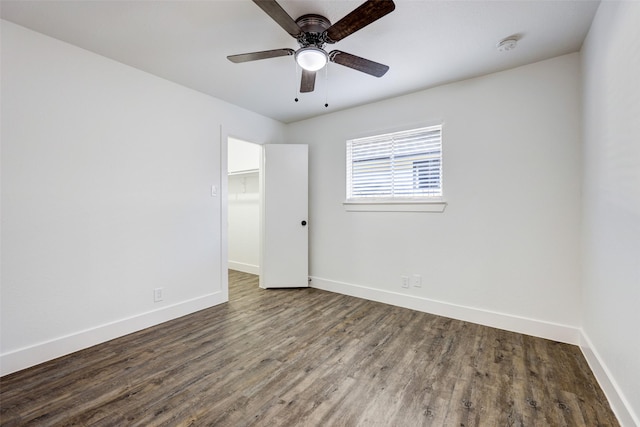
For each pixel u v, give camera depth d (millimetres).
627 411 1326
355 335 2375
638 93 1222
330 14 1778
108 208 2295
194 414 1469
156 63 2377
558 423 1409
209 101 3043
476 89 2600
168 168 2693
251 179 4793
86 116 2172
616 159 1468
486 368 1881
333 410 1500
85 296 2170
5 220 1820
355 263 3418
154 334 2398
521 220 2414
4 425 1389
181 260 2803
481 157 2582
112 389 1667
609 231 1575
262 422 1415
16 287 1859
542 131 2318
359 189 3414
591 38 1854
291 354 2070
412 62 2340
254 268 4719
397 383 1729
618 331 1449
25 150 1896
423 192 2955
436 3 1660
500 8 1706
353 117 3402
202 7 1709
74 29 1916
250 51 2201
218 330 2477
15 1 1633
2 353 1798
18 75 1863
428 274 2889
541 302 2338
